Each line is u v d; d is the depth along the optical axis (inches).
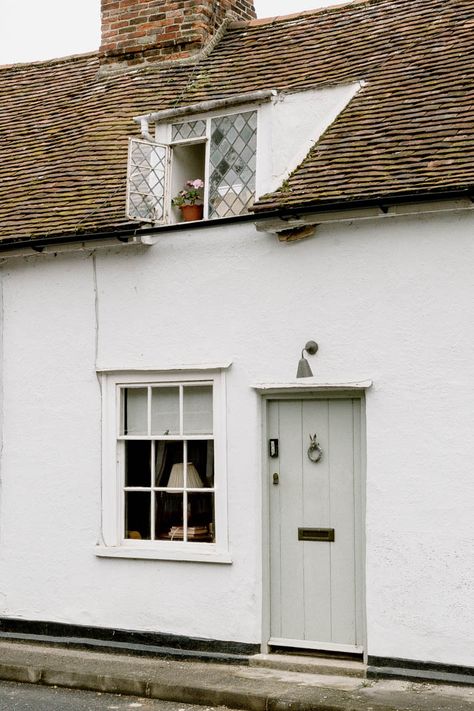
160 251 343.9
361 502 305.7
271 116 331.6
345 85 349.7
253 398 322.0
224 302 329.7
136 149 338.0
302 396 315.9
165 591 333.7
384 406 297.9
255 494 319.6
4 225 373.4
